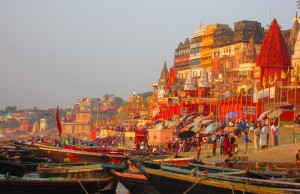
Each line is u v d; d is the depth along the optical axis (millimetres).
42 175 35750
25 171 39250
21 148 61344
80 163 39969
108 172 32219
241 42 131500
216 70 138875
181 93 123375
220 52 142000
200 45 154375
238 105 80562
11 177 28203
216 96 103062
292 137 48625
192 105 93688
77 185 28438
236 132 58312
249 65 116438
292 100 68188
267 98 69000
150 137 77438
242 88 85312
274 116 55906
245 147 44812
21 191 27641
